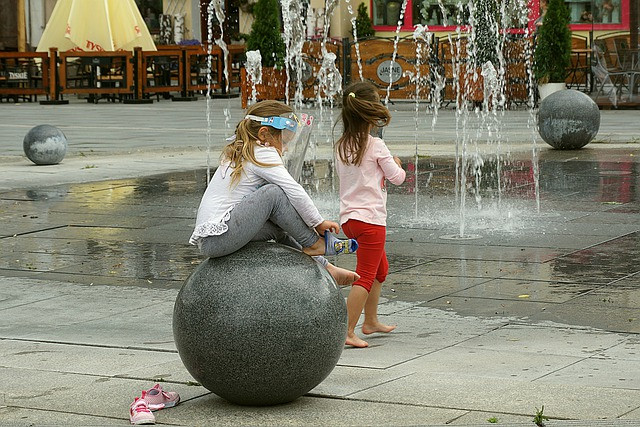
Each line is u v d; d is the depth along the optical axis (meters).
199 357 7.97
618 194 19.95
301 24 45.69
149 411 7.92
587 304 11.83
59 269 14.69
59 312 12.23
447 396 8.30
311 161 26.84
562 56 42.00
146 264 14.90
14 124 39.25
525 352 9.87
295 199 8.36
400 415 7.86
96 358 10.01
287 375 7.91
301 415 7.96
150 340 10.78
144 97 51.88
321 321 7.93
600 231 16.27
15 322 11.77
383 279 10.79
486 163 25.55
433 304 12.10
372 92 10.38
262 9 44.94
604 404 7.95
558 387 8.48
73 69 54.97
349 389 8.64
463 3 52.88
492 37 43.06
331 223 8.55
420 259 14.60
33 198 21.22
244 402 8.15
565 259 14.30
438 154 27.69
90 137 33.91
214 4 49.56
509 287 12.80
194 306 7.96
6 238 17.02
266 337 7.82
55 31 53.28
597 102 41.38
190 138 33.22
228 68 54.75
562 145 27.83
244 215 8.12
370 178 10.40
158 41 62.56
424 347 10.21
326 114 41.97
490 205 19.09
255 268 7.99
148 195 21.39
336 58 44.94
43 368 9.64
